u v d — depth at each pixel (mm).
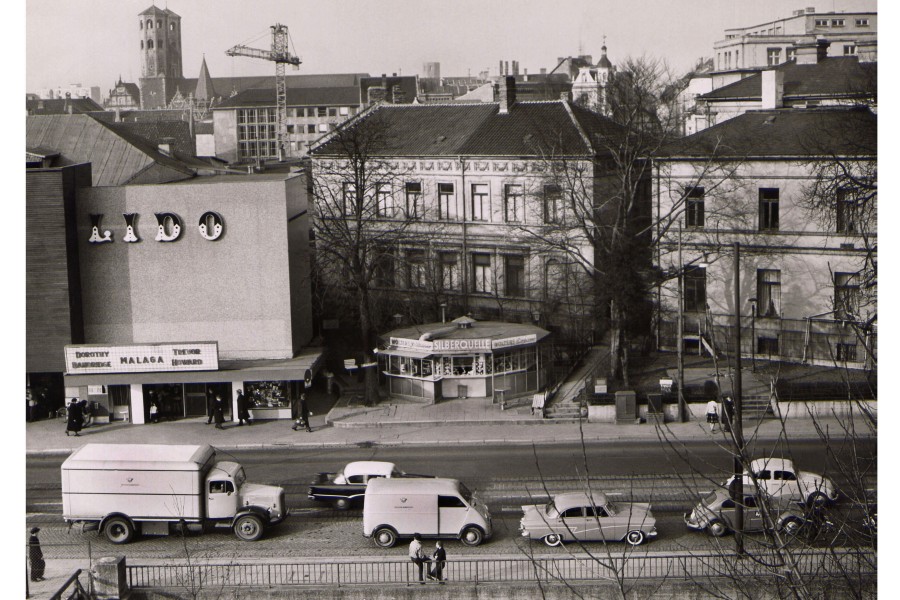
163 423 63156
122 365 62562
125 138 87938
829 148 64938
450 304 80125
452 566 40781
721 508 43281
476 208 79688
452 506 44000
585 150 74875
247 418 62844
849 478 28438
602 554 41656
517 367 67062
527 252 77438
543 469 52938
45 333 64250
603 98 106688
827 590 29453
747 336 68312
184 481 44938
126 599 38500
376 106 90375
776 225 67250
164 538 45469
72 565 42250
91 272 66125
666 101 78938
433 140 82500
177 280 66500
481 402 65500
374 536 44125
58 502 50375
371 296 76062
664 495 48375
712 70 133125
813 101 85062
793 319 66625
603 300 65562
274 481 52656
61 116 88750
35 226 63562
